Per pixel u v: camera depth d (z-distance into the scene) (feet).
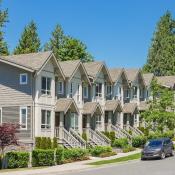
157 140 155.33
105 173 114.01
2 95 166.40
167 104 215.10
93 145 182.91
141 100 240.53
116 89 219.00
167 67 352.08
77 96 188.65
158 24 372.99
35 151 132.26
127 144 187.62
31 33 313.94
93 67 204.03
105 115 211.82
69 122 180.14
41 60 163.84
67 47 297.12
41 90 163.73
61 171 118.83
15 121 162.81
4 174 111.34
